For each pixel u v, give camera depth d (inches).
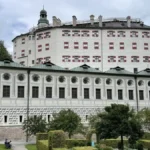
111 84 3061.0
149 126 2508.6
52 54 3863.2
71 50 3850.9
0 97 2640.3
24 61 4190.5
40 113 2758.4
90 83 2982.3
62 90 2883.9
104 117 1674.5
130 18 4379.9
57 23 4168.3
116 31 3969.0
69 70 2908.5
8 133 2615.7
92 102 2950.3
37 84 2797.7
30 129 2394.2
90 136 2305.6
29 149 2005.4
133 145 1833.2
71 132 2363.4
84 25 4126.5
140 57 3959.2
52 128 2327.8
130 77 3149.6
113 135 1625.2
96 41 3905.0
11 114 2659.9
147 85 3211.1
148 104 3164.4
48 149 1518.2
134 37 3988.7
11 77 2709.2
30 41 4170.8
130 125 1635.1
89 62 3848.4
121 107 1679.4
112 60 3892.7
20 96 2726.4
